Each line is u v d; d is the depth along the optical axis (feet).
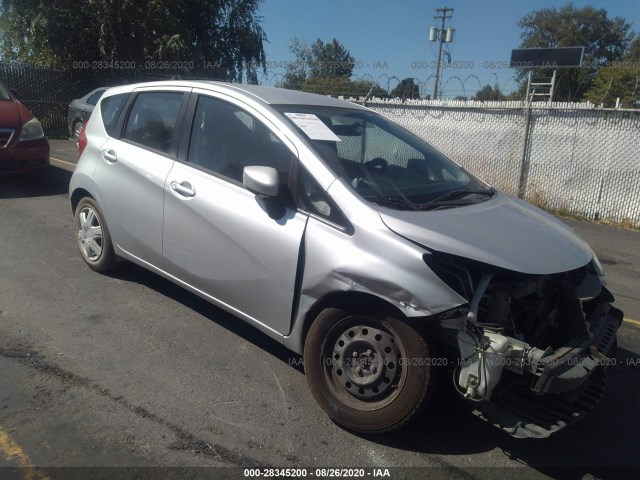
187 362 12.59
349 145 12.48
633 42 134.92
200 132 13.52
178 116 14.10
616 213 32.68
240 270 12.00
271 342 13.80
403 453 10.17
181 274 13.60
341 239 10.43
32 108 59.57
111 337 13.46
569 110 33.50
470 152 37.58
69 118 50.21
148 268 14.85
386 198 11.12
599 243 27.76
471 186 13.52
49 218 23.32
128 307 15.16
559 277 10.83
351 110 14.37
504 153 36.17
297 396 11.61
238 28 71.10
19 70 58.13
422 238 9.88
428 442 10.53
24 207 24.84
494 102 36.99
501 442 10.70
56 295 15.55
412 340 9.79
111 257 16.53
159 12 62.18
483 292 9.65
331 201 10.80
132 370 12.09
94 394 11.09
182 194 13.14
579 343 10.15
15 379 11.36
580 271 11.76
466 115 37.45
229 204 12.17
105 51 61.36
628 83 97.45
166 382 11.73
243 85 14.05
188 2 66.80
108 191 15.57
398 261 9.76
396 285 9.62
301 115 12.60
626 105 81.00
